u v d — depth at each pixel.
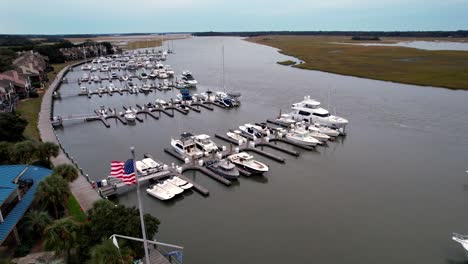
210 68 144.00
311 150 51.34
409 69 121.00
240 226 32.16
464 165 44.78
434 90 91.31
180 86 100.06
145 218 24.45
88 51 187.50
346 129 60.56
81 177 37.50
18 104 72.06
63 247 21.61
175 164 45.97
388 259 27.22
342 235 30.48
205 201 36.84
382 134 57.75
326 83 105.00
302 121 61.59
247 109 76.31
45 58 146.00
